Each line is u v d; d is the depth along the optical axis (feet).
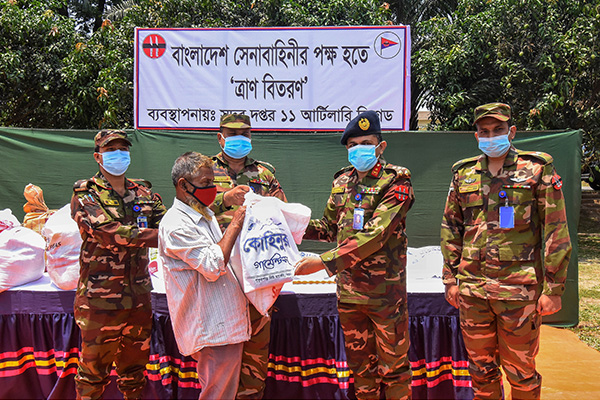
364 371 8.83
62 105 31.99
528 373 8.05
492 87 30.37
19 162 16.21
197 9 30.60
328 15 28.09
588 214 45.42
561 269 7.73
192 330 7.00
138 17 30.68
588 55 28.19
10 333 10.27
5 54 28.73
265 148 16.21
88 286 8.55
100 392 8.81
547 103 27.53
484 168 8.38
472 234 8.39
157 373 10.05
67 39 31.32
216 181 9.29
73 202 8.64
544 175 7.93
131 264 8.86
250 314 8.43
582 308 18.21
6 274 10.39
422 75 30.50
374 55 15.94
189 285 6.98
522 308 7.89
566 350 12.99
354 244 8.02
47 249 10.34
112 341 8.68
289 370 10.11
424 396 10.21
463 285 8.42
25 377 10.39
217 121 16.56
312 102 16.26
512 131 8.30
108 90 27.02
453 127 29.89
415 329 10.12
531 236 8.03
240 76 16.48
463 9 33.04
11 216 13.52
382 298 8.41
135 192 9.22
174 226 6.89
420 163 15.67
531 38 29.09
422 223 15.71
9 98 31.48
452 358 10.05
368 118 8.54
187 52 16.52
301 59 16.26
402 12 35.22
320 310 10.10
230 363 7.11
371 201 8.45
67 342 10.16
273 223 7.72
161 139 16.19
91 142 16.21
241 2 30.71
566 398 10.12
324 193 16.08
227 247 7.03
